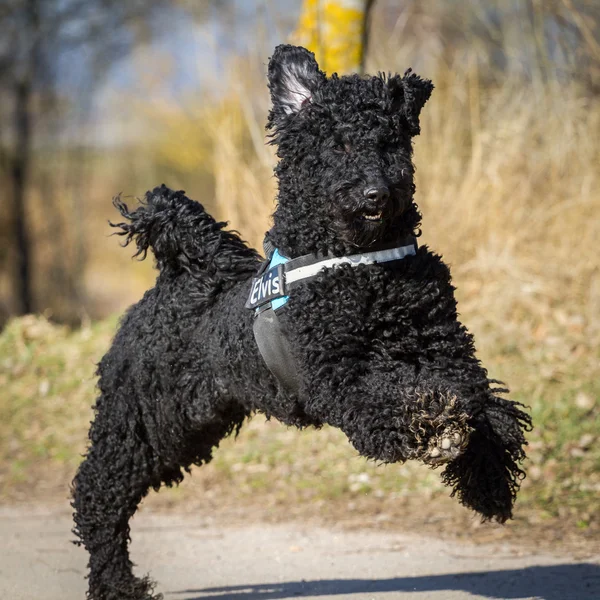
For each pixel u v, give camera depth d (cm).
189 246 767
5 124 3941
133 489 810
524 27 1761
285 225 693
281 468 1277
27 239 3866
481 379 663
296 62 704
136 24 3950
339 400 635
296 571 919
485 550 941
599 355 1412
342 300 651
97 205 4700
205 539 1055
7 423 1587
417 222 681
